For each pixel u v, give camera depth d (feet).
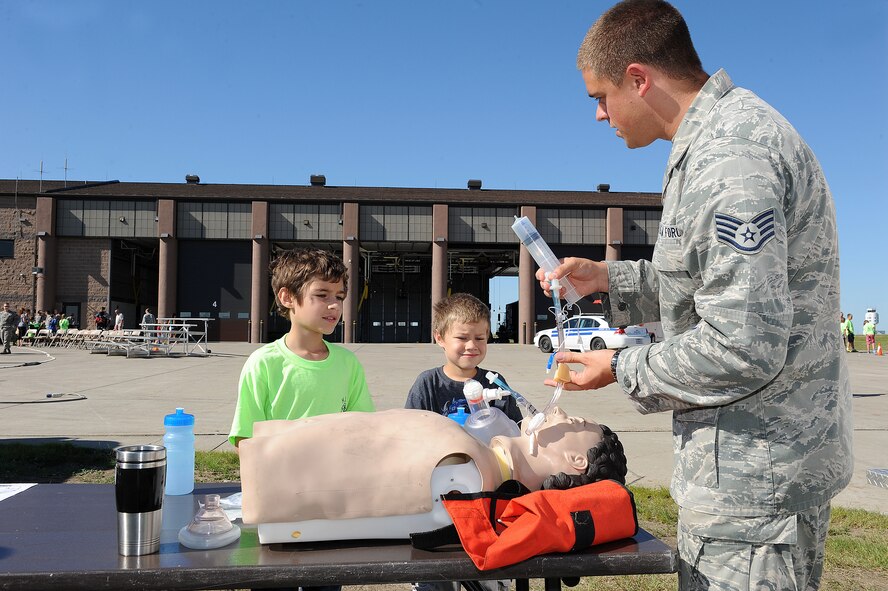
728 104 4.42
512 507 4.26
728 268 4.00
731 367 3.95
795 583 4.24
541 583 9.84
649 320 5.91
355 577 4.06
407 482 4.31
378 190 119.03
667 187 4.71
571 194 120.88
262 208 108.88
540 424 5.02
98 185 116.16
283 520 4.24
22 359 59.62
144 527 4.30
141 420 23.30
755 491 4.20
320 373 7.50
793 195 4.18
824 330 4.37
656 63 4.72
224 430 21.25
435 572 4.10
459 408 7.02
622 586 9.66
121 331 68.03
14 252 107.45
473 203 110.83
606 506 4.43
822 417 4.29
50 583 3.99
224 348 83.56
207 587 4.04
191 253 110.63
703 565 4.39
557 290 5.39
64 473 15.48
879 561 10.53
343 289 7.59
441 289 109.60
